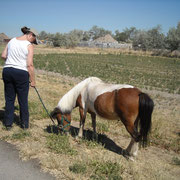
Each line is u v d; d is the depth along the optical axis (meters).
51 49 54.53
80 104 5.02
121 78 18.38
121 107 4.06
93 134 5.30
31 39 4.82
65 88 12.37
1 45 58.00
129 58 42.44
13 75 4.65
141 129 3.94
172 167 4.15
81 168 3.56
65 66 23.55
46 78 15.56
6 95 4.91
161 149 5.13
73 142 4.93
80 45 78.75
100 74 19.70
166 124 7.29
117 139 5.47
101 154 4.32
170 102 11.44
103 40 88.06
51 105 7.82
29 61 4.63
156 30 59.66
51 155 4.01
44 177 3.37
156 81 17.94
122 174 3.67
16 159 3.80
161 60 42.44
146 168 3.95
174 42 52.88
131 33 136.88
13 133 4.84
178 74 24.16
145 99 3.91
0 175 3.32
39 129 5.35
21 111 5.04
